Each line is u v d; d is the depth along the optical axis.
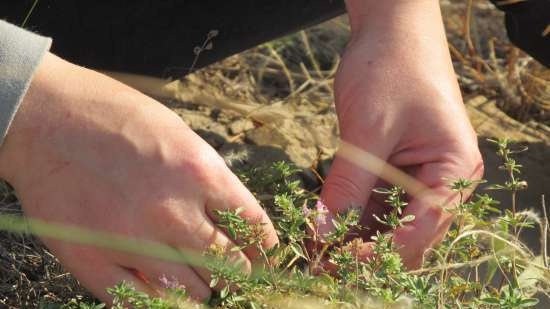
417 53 0.76
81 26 0.87
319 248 0.74
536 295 0.79
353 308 0.67
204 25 0.88
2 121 0.63
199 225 0.65
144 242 0.64
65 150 0.64
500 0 0.93
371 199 0.77
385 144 0.74
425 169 0.74
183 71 0.92
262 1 0.87
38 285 0.74
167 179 0.64
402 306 0.67
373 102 0.74
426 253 0.74
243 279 0.65
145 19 0.87
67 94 0.65
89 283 0.66
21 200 0.66
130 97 0.65
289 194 0.78
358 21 0.80
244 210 0.66
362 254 0.71
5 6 0.86
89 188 0.64
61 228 0.65
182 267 0.65
